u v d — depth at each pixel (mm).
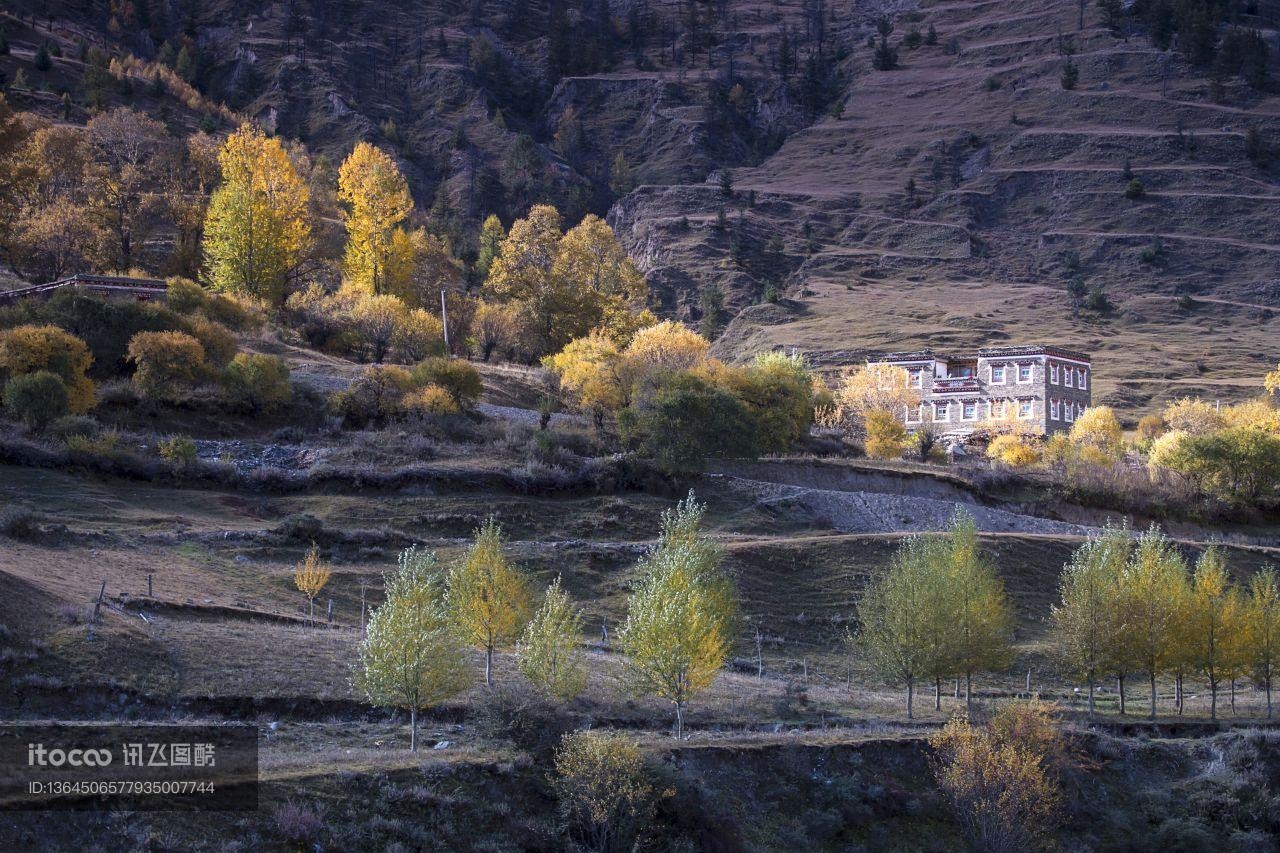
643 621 47531
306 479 74750
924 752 46188
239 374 87875
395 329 116062
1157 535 64750
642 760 39781
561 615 47719
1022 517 88938
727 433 84750
